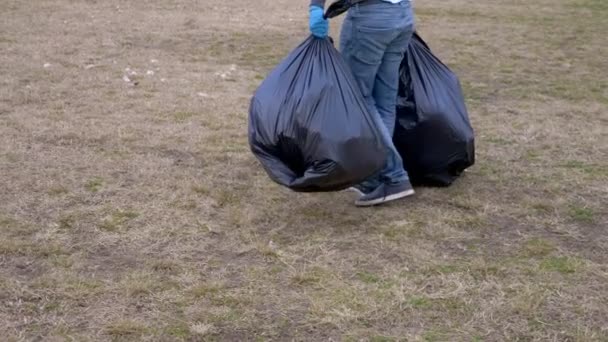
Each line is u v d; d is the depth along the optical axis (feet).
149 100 22.20
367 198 14.96
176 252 12.94
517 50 33.01
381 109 15.30
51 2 40.14
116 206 14.67
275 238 13.57
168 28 34.91
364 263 12.71
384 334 10.62
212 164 17.19
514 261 12.87
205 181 16.06
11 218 13.96
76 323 10.72
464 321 11.00
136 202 14.89
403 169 15.30
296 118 13.44
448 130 15.70
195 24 36.42
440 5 46.06
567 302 11.55
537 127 20.80
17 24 33.60
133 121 20.03
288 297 11.55
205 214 14.51
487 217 14.73
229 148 18.25
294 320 10.93
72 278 11.87
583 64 30.27
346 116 13.58
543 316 11.16
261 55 30.22
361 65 14.60
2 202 14.64
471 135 15.99
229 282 11.96
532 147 19.10
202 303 11.32
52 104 21.27
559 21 41.19
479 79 27.30
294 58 14.08
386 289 11.80
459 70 28.84
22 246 12.81
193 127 19.77
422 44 16.30
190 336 10.48
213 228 13.89
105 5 40.52
